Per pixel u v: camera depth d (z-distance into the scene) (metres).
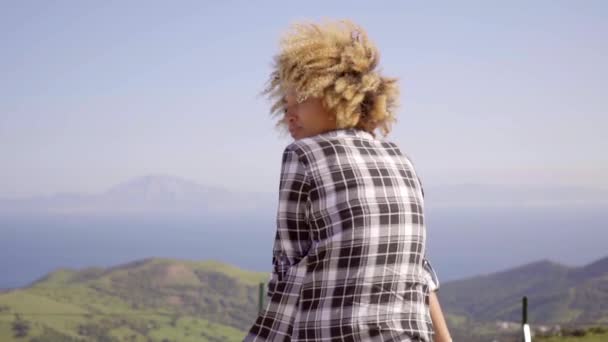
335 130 2.54
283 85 2.56
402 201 2.43
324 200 2.36
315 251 2.34
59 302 198.00
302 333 2.30
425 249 2.55
